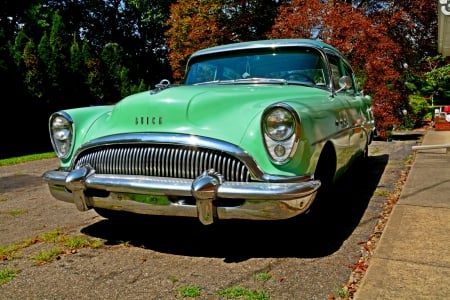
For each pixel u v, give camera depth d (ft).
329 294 7.62
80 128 10.95
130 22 93.25
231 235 11.09
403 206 12.56
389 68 34.06
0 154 37.81
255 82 12.45
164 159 9.19
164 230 11.76
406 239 9.80
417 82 63.82
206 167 8.87
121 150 9.70
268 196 8.33
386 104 33.76
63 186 10.66
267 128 8.66
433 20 38.37
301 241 10.51
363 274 8.30
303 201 8.84
